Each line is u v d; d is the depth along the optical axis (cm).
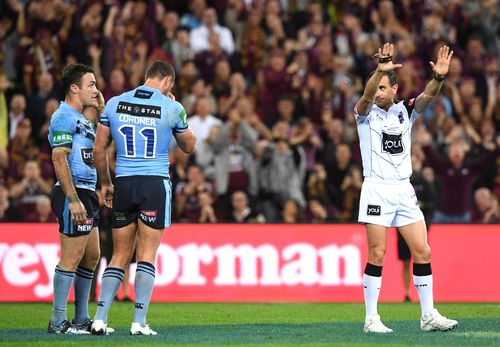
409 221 3094
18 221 5228
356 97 6556
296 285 5162
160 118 2978
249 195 5819
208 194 5522
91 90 3073
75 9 6738
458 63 6794
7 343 2723
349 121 6419
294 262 5178
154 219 2950
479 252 5238
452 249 5228
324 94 6544
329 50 6712
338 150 5900
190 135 3045
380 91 3052
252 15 6912
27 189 5531
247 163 5891
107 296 2969
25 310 4319
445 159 5788
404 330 3142
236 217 5609
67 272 3064
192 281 5119
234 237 5172
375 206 3053
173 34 6862
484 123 6303
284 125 5884
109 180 3100
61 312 3091
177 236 5144
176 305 4769
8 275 5031
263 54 6881
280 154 5828
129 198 2958
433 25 7100
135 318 2966
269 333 3059
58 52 6619
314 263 5184
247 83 6831
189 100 6384
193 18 7131
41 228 5075
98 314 2969
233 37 7150
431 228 5234
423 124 6481
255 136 5944
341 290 5172
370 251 3088
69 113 3041
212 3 7344
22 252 5050
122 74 6200
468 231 5247
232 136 5903
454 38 7331
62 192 3061
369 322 3083
